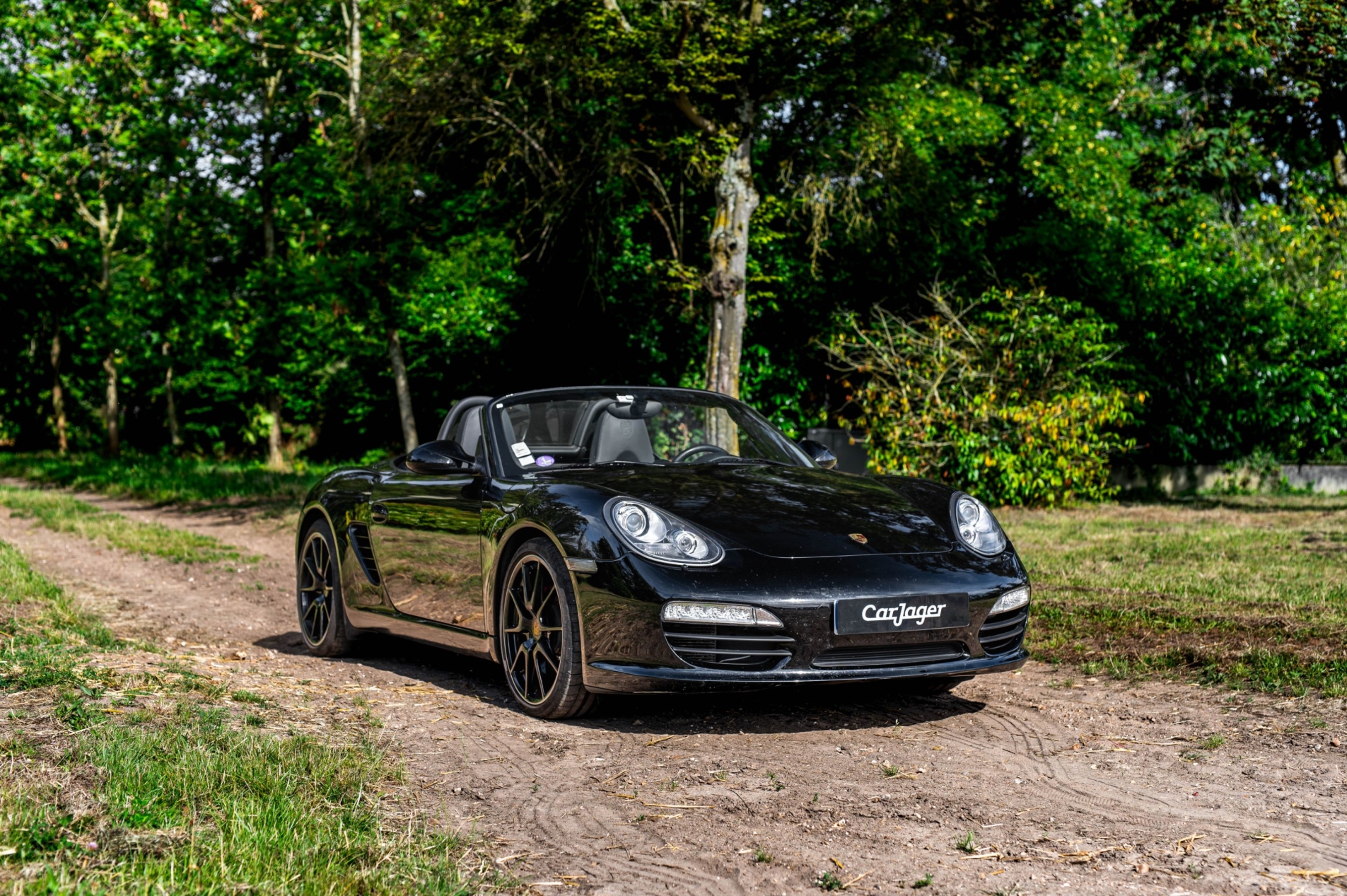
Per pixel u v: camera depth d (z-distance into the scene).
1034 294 14.74
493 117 14.02
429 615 5.30
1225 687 5.00
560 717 4.43
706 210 17.03
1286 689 4.84
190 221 20.61
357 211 14.96
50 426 33.38
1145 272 16.58
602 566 4.18
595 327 19.45
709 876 2.80
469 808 3.35
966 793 3.49
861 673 4.07
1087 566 8.36
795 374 18.42
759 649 4.04
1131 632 6.01
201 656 5.78
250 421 27.33
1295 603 6.52
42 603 7.27
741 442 5.52
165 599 8.55
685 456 5.37
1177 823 3.18
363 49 16.23
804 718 4.52
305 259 16.33
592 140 13.80
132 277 25.14
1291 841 3.01
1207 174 14.02
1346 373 16.55
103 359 29.11
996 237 18.38
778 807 3.34
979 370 14.27
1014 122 17.47
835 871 2.81
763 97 12.73
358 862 2.75
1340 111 11.96
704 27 11.77
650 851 2.98
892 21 12.29
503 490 4.83
